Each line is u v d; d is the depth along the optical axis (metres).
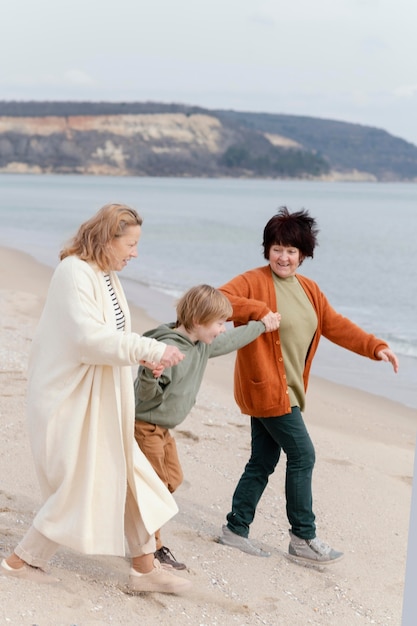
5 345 8.95
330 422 7.72
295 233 4.35
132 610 3.54
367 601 4.12
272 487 5.56
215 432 6.53
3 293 13.55
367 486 5.72
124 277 18.20
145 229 35.16
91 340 3.34
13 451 5.50
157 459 3.84
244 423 6.92
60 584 3.62
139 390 3.75
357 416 8.05
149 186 140.75
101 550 3.44
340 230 39.75
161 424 3.86
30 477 5.07
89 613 3.41
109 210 3.48
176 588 3.70
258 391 4.30
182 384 3.84
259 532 4.85
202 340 3.92
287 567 4.40
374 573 4.46
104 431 3.48
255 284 4.41
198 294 3.86
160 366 3.42
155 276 18.78
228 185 175.75
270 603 3.91
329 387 9.31
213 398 7.83
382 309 15.48
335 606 4.02
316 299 4.50
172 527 4.66
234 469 5.75
